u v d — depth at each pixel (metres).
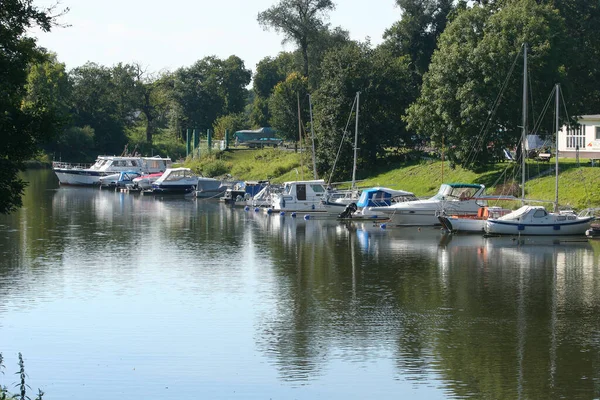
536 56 79.12
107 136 187.88
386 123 102.31
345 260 53.56
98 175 128.38
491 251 56.75
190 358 32.75
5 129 27.55
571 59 87.38
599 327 36.59
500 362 31.94
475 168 84.44
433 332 36.00
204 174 130.75
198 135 178.50
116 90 193.88
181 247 59.59
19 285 45.50
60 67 171.25
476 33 84.75
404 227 71.38
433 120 86.50
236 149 150.50
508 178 82.44
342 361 32.31
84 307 40.56
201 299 42.22
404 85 104.81
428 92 87.44
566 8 106.69
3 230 69.25
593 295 42.62
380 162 104.94
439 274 48.47
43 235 65.94
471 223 65.75
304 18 153.00
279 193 88.06
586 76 105.75
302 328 36.75
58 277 47.69
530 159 85.00
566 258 53.50
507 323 37.38
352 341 34.84
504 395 28.56
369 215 77.06
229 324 37.50
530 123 80.50
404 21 135.00
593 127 86.75
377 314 39.12
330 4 156.50
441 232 67.50
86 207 91.88
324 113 104.00
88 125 184.00
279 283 46.16
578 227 63.50
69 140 173.88
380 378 30.36
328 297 42.69
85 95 188.00
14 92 29.22
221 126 181.88
